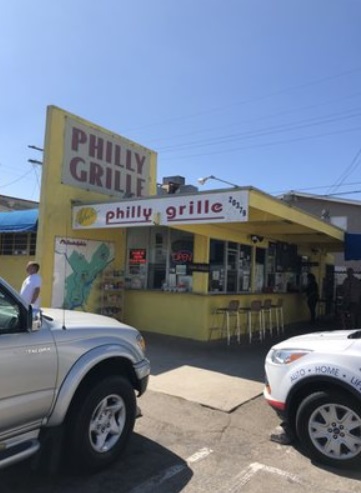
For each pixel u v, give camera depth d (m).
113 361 4.45
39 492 3.79
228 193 8.84
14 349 3.50
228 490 3.91
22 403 3.54
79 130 12.00
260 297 13.65
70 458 4.05
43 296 10.92
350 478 4.16
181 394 6.62
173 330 11.70
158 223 9.74
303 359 4.64
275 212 9.91
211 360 9.01
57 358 3.82
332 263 20.69
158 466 4.34
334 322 16.56
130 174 13.57
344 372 4.33
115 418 4.39
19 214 12.34
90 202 11.16
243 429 5.36
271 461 4.49
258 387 7.14
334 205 28.41
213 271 11.74
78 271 11.73
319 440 4.47
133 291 12.60
